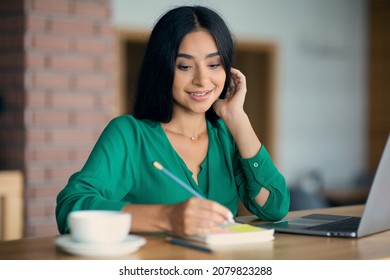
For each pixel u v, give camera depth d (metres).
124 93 6.09
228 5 6.54
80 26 4.26
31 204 4.07
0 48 4.17
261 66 7.08
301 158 7.29
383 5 7.64
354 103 7.77
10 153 4.14
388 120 7.66
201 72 1.82
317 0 7.36
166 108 1.91
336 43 7.53
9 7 4.11
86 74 4.30
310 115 7.36
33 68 4.06
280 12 7.04
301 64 7.25
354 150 7.80
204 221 1.44
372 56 7.78
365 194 6.78
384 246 1.51
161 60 1.85
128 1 5.89
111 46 4.42
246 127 1.94
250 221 1.95
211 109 2.02
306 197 4.74
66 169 4.22
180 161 1.90
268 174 1.93
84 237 1.35
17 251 1.41
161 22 1.87
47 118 4.13
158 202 1.87
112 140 1.84
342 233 1.63
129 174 1.85
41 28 4.09
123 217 1.36
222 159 1.98
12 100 4.11
